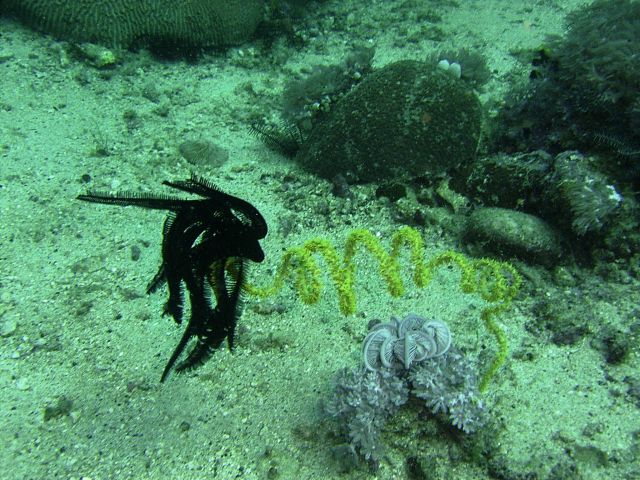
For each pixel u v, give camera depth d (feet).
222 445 1.38
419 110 2.32
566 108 2.15
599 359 1.57
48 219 2.11
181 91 3.21
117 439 1.39
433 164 2.29
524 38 3.92
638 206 1.87
